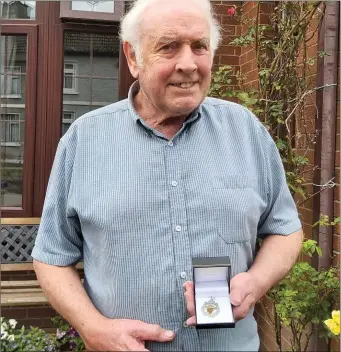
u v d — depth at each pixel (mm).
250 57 2818
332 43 2209
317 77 2289
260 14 2682
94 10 2926
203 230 1198
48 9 2955
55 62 2977
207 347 1192
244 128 1327
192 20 1152
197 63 1169
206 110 1312
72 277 1267
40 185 3012
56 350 2582
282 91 2531
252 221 1258
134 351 1099
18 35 2965
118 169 1219
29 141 2986
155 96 1191
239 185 1246
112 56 3039
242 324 1231
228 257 1163
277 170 1367
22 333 2508
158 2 1176
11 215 2996
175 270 1177
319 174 2266
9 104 2986
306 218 2398
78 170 1240
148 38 1167
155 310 1180
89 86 3035
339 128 2197
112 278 1189
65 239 1288
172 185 1203
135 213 1183
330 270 2080
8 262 2990
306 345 2227
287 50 2467
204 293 1100
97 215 1188
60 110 3000
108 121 1274
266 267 1245
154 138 1237
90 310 1182
